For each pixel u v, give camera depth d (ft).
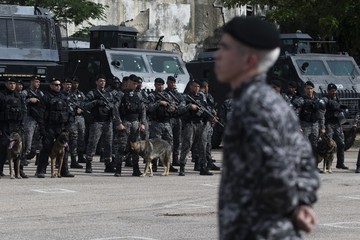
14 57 117.08
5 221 62.39
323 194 82.43
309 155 23.30
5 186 84.23
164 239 55.01
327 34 194.18
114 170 103.04
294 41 147.74
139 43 233.76
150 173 99.14
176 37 239.09
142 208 70.44
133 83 98.89
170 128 103.14
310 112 105.09
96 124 102.01
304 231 23.16
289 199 22.45
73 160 108.47
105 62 133.08
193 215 66.54
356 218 66.44
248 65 23.24
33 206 70.54
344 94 139.44
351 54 207.72
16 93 89.81
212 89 150.10
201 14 242.37
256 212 22.59
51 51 120.06
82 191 81.51
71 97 106.63
